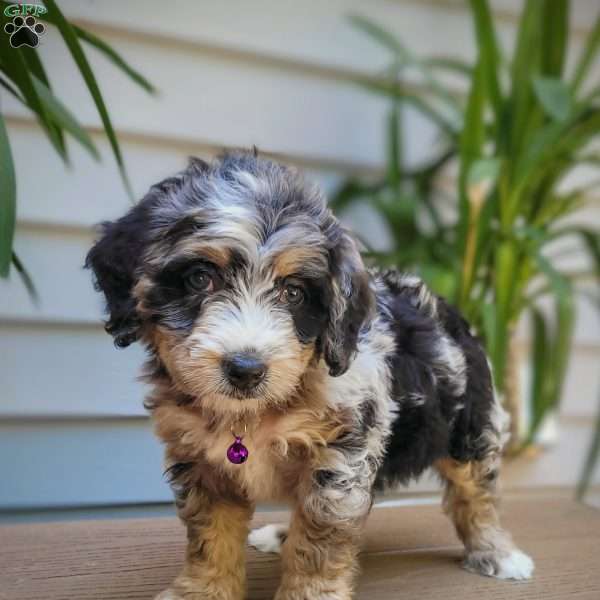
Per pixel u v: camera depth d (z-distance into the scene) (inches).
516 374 48.4
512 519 39.9
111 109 43.7
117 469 42.3
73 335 43.1
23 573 32.4
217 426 28.4
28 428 42.3
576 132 43.8
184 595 29.4
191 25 44.8
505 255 43.5
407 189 51.1
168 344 27.9
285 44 47.3
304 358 27.9
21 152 42.4
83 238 43.5
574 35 55.4
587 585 32.9
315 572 28.4
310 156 48.9
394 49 44.8
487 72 43.0
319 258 27.9
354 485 28.3
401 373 30.6
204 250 27.3
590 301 51.7
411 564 34.4
